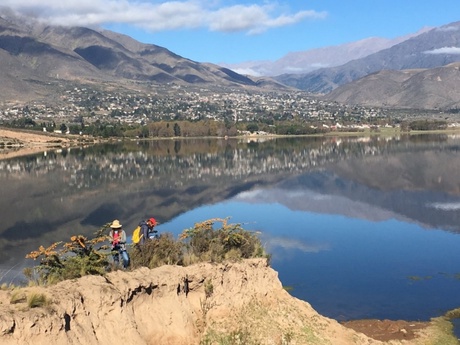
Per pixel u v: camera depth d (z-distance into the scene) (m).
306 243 39.38
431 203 59.22
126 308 13.21
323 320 18.78
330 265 33.28
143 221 17.30
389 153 124.69
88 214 49.47
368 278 30.44
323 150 138.12
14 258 32.56
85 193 63.59
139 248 16.23
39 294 11.42
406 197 63.66
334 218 49.94
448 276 30.98
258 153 130.00
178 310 14.52
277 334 16.25
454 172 86.25
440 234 43.22
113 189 67.19
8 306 11.07
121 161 108.75
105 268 14.52
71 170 90.81
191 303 15.36
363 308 25.42
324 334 17.72
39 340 10.72
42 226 43.81
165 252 16.42
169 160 110.94
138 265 15.59
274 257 34.97
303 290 28.17
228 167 96.56
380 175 85.06
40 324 10.83
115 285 13.33
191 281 15.53
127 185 71.19
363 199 62.28
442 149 132.62
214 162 106.19
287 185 74.50
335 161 107.69
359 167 96.31
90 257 14.05
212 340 14.79
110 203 56.00
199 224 18.47
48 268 13.87
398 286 29.00
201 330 14.94
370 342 18.91
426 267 33.00
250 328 15.90
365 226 46.25
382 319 23.95
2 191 65.62
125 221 45.62
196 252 17.42
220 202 58.47
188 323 14.59
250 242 19.09
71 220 46.47
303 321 17.91
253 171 90.50
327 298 26.88
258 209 54.25
